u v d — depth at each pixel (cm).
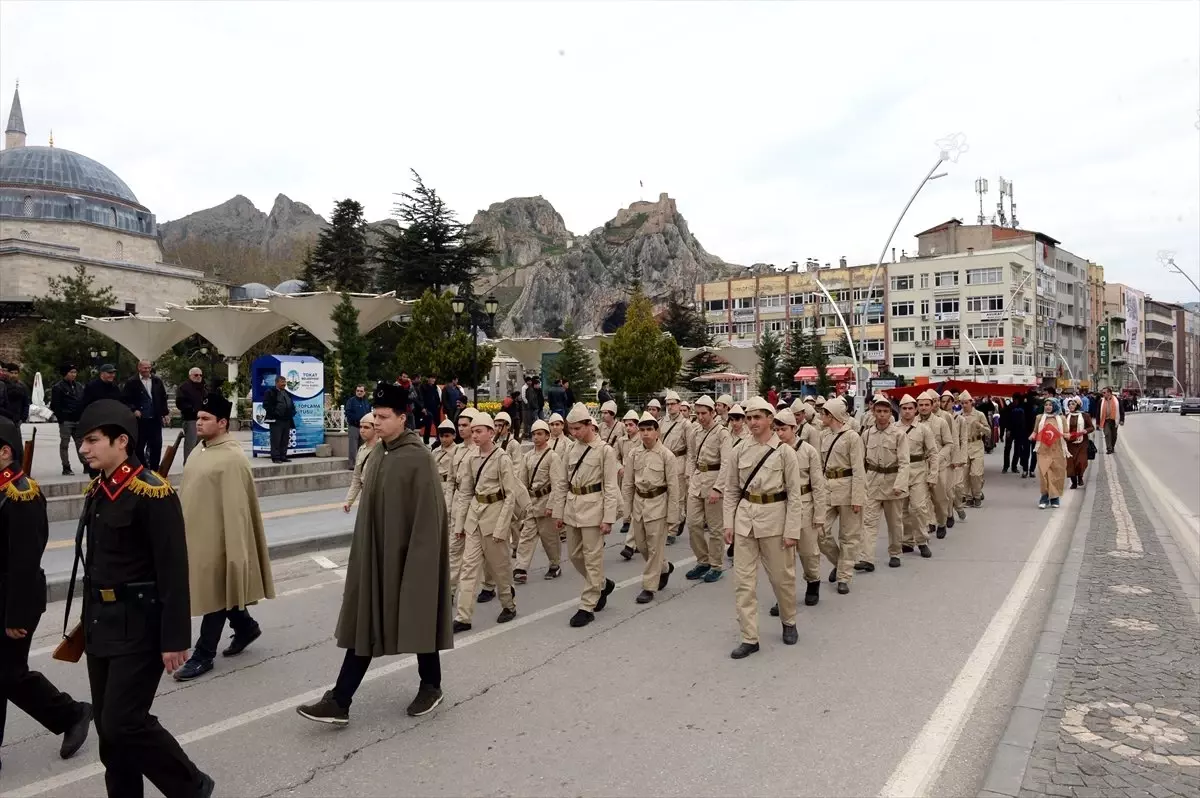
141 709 346
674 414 1161
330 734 462
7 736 475
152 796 393
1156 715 462
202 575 572
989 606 734
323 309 2516
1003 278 7050
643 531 786
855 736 450
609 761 422
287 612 743
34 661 616
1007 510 1366
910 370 7525
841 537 817
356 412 1672
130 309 6469
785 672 562
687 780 399
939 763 416
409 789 394
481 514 697
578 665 584
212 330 2806
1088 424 1633
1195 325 14625
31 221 6519
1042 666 546
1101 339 9825
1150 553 935
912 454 987
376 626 463
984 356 7119
